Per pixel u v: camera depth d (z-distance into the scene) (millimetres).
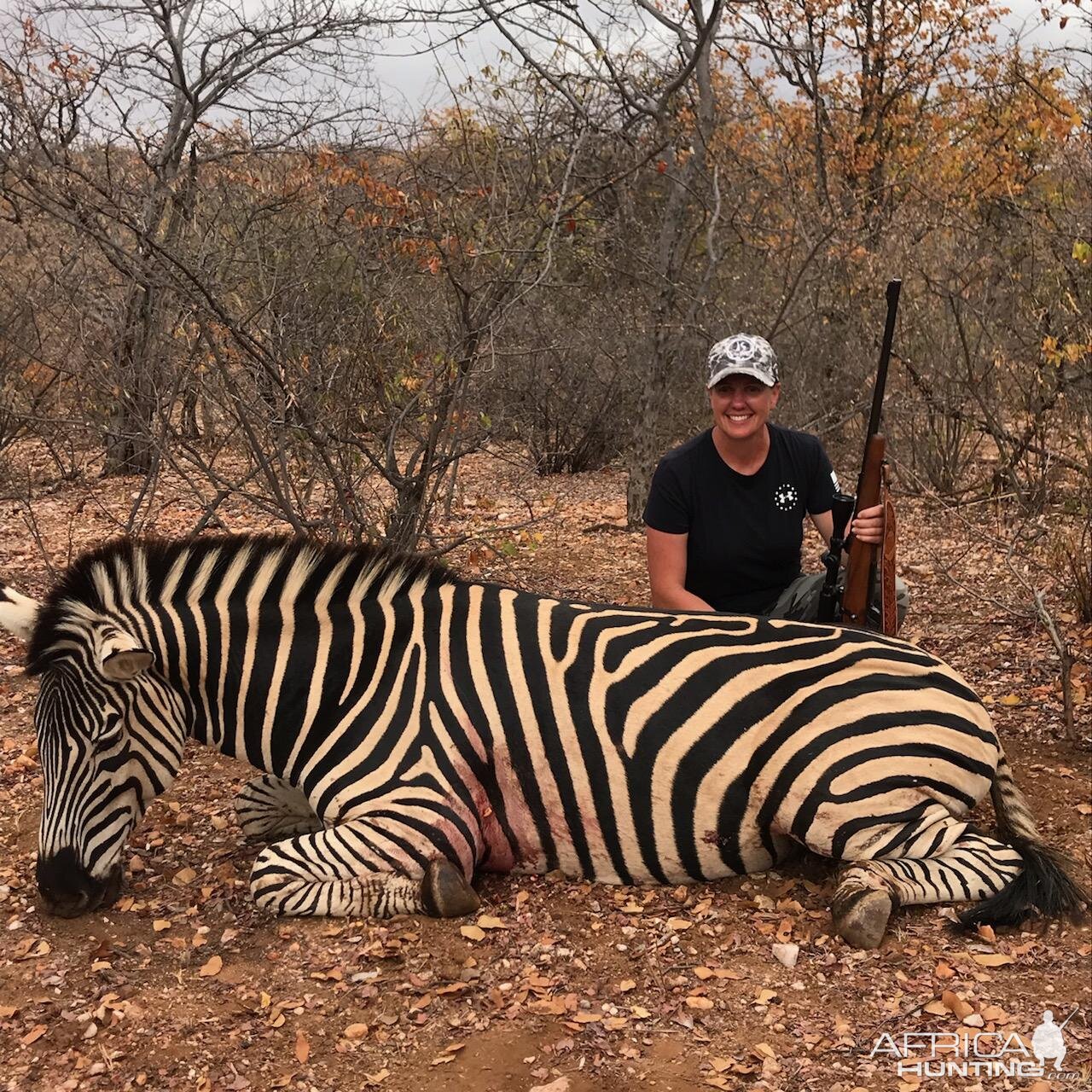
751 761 3188
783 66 11859
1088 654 5230
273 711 3377
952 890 3088
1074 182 8945
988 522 7766
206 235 6301
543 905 3281
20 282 8766
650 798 3223
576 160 7207
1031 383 7750
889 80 13094
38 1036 2803
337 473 6000
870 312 8969
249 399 5918
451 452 6242
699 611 3461
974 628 5809
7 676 5500
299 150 7711
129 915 3357
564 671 3293
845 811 3113
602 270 8727
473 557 6129
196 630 3371
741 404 3758
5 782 4328
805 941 3045
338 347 5992
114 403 8039
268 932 3219
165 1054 2736
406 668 3342
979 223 10062
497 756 3277
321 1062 2688
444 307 6191
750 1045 2670
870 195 10398
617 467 10531
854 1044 2643
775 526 3957
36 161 6137
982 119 12609
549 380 10242
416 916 3213
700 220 9406
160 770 3385
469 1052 2689
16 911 3387
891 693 3178
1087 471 6875
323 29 9273
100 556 3412
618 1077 2576
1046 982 2840
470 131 7195
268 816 3760
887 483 3705
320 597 3439
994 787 3373
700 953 3037
